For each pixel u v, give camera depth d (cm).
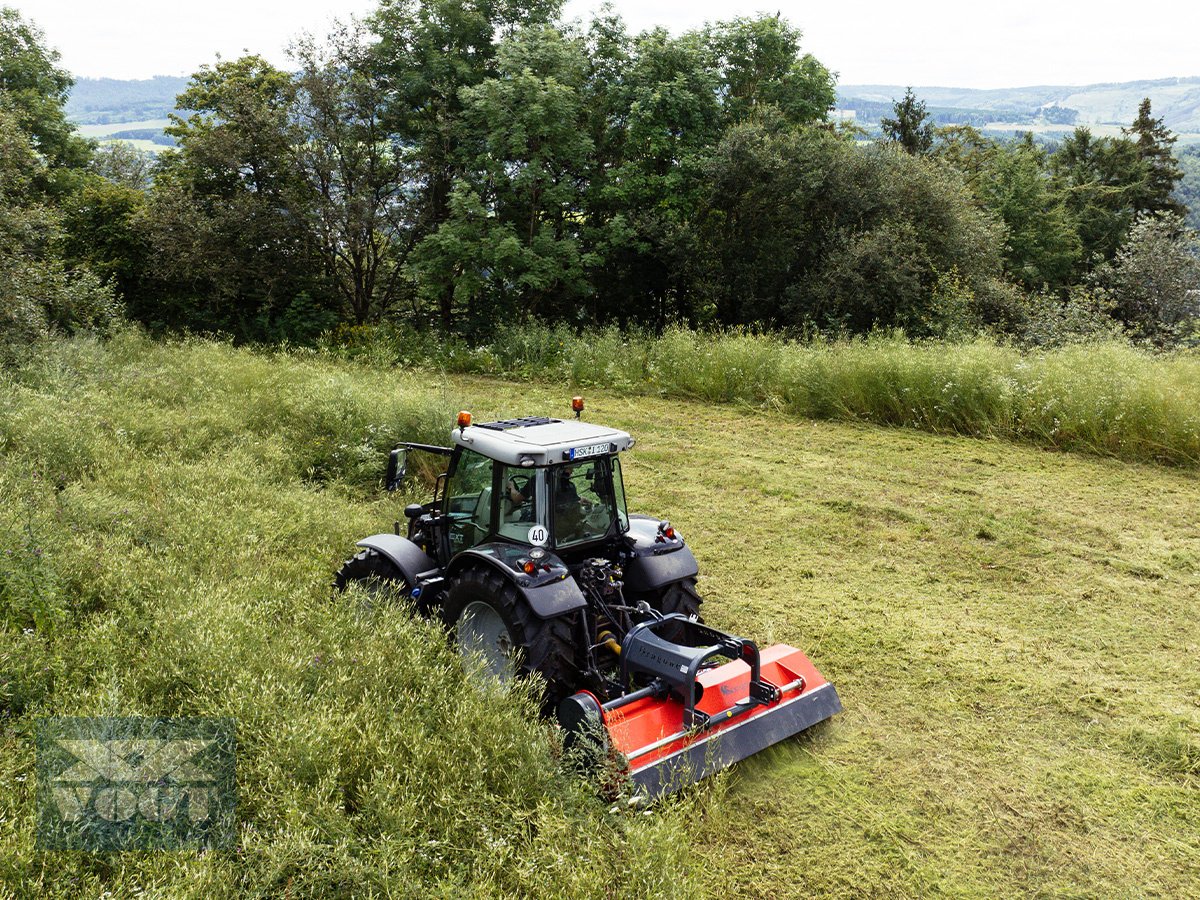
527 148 2025
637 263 2184
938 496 1020
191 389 1261
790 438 1278
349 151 2091
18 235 1464
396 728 442
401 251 2194
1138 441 1157
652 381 1620
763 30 2302
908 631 687
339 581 639
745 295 2053
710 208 2100
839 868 429
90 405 1054
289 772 407
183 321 2114
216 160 2014
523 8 2220
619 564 570
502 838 390
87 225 2073
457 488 599
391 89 2138
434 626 546
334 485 942
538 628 498
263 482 887
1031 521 938
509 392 1597
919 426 1323
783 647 566
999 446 1222
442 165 2105
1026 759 525
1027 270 3322
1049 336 1902
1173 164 4838
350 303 2241
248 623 525
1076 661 646
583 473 555
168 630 511
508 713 454
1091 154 4894
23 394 1012
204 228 1947
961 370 1300
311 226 2042
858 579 792
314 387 1145
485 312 2164
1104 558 839
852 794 486
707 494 1030
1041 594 765
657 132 2055
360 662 502
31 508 662
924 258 1969
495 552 526
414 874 370
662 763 451
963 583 788
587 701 460
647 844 383
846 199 2000
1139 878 429
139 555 639
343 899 358
